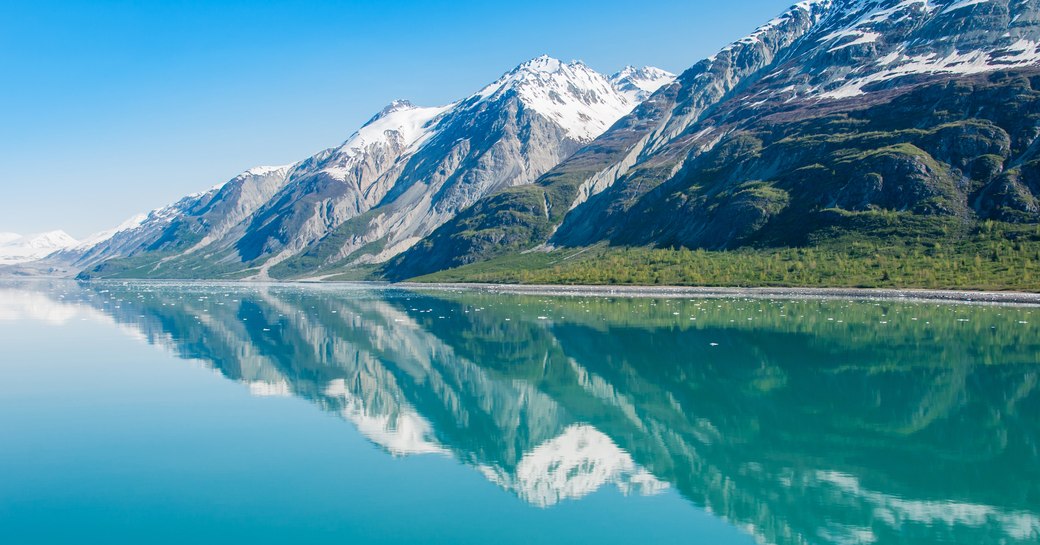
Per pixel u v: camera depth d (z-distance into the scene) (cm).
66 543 3350
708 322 10700
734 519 3588
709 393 6200
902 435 4947
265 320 12400
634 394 6219
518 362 7788
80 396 6175
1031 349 7994
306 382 6800
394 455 4572
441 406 5856
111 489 3969
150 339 9850
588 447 4744
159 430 5097
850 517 3641
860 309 12000
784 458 4516
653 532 3453
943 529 3488
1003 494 3916
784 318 11012
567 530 3469
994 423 5219
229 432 5059
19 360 8062
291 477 4144
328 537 3400
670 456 4553
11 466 4331
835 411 5591
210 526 3512
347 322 11912
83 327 11556
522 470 4259
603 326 10525
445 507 3728
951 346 8250
